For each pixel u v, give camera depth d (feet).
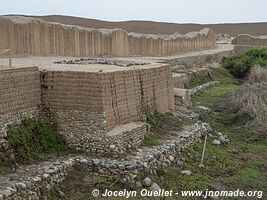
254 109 82.17
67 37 92.07
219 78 148.05
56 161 46.75
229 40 286.25
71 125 51.39
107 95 51.24
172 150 56.85
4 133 44.88
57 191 42.37
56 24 89.04
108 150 49.96
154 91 67.62
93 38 101.91
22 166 44.01
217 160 60.34
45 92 52.19
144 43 130.82
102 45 106.32
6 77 45.80
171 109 75.87
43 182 41.42
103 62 70.13
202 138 68.85
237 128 80.12
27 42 79.25
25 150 46.19
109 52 109.70
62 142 51.24
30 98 50.11
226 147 68.13
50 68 54.34
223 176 55.77
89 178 46.03
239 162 61.31
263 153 66.33
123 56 117.19
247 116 83.20
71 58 84.94
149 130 60.39
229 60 165.48
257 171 58.34
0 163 42.60
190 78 123.75
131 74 59.06
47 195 40.91
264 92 91.61
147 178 47.11
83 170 47.06
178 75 111.86
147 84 64.69
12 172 41.98
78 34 95.81
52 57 84.38
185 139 62.39
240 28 400.26
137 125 56.54
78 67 57.31
